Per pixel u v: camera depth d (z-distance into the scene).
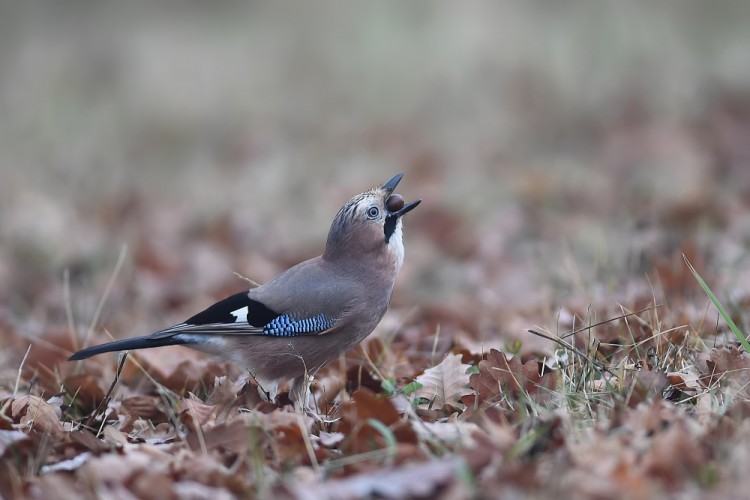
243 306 8.23
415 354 9.41
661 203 14.41
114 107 23.48
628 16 23.62
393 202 8.53
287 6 27.95
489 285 12.52
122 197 18.16
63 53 26.27
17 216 16.27
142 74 25.14
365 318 8.45
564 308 10.14
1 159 20.28
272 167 19.02
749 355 7.38
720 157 16.83
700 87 20.25
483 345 9.12
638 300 9.44
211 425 7.43
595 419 6.70
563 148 19.06
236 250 15.39
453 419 7.22
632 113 19.95
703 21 23.03
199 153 21.08
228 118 22.86
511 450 5.94
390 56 24.12
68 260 14.39
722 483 5.55
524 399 7.05
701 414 6.56
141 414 8.08
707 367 7.49
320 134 21.42
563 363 7.81
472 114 21.27
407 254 14.32
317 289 8.28
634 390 7.08
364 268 8.42
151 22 28.45
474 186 16.98
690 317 8.92
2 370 9.66
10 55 26.06
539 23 24.23
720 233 12.91
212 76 24.98
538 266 12.64
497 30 24.30
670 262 10.96
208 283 13.72
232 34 27.31
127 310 12.29
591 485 5.48
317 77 24.19
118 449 6.94
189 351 9.55
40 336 10.45
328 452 6.61
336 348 8.45
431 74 23.11
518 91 21.72
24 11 28.69
